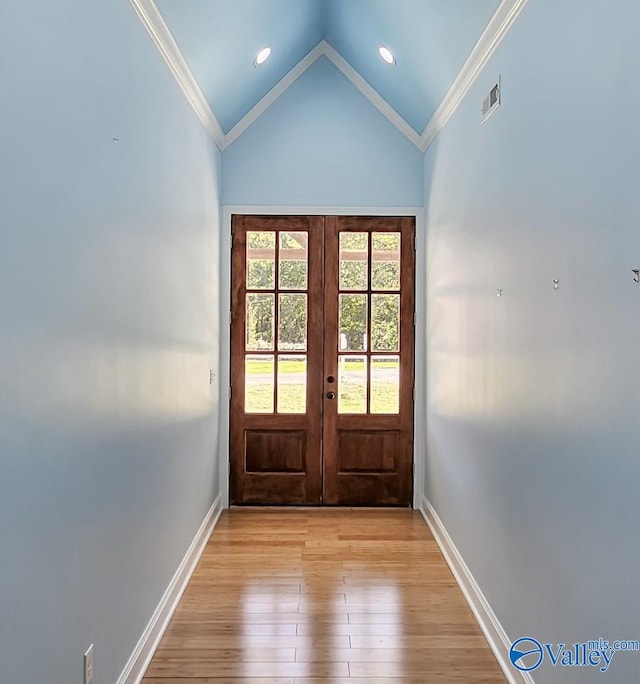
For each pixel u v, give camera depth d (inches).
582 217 67.9
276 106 173.2
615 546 60.1
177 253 114.0
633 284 57.0
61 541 61.8
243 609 112.7
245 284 174.2
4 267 50.2
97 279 71.2
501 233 98.7
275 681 90.1
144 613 93.0
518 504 88.7
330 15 146.4
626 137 58.2
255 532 155.1
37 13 55.8
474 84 117.0
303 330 175.8
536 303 82.0
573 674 69.3
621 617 58.8
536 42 82.8
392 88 158.1
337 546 145.5
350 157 173.5
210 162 152.6
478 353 112.9
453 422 134.4
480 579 109.4
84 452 67.7
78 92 65.6
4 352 50.4
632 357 57.2
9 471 51.4
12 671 52.1
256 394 175.5
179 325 115.8
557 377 74.7
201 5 101.2
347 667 93.8
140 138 89.0
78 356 65.8
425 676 91.7
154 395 97.4
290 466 176.6
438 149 152.8
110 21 75.8
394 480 175.9
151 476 96.3
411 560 137.1
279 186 173.0
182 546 120.6
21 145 52.9
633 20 56.9
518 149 90.3
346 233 174.6
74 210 64.4
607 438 61.9
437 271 154.0
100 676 73.4
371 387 175.8
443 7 105.7
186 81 117.4
